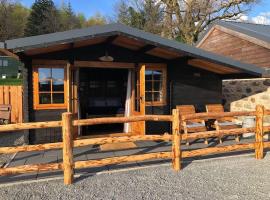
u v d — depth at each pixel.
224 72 9.23
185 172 5.33
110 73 12.15
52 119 7.76
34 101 7.58
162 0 23.66
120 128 10.09
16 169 4.60
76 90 8.05
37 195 4.35
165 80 8.88
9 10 37.31
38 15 37.66
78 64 7.94
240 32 10.45
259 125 6.09
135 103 8.79
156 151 6.78
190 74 9.16
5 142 8.02
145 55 8.62
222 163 5.85
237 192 4.45
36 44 6.10
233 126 8.16
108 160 5.09
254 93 9.88
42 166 4.70
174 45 7.34
